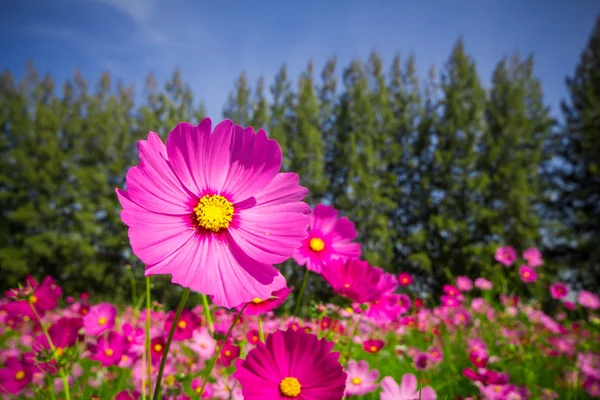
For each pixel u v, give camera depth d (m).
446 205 26.72
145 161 0.81
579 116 26.77
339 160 28.92
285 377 0.95
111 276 25.91
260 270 0.81
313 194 27.91
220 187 0.87
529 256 4.49
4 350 2.48
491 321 4.01
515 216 24.42
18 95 33.56
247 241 0.83
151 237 0.78
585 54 27.30
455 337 3.92
